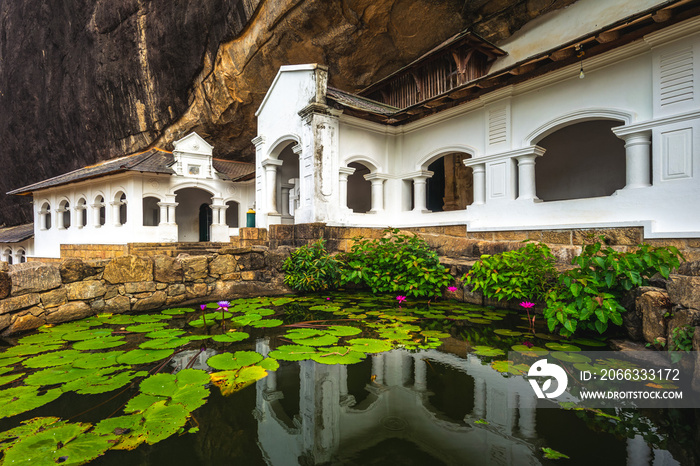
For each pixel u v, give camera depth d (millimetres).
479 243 6062
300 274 5918
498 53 8797
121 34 14172
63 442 1618
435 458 1558
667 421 1904
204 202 17172
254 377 2400
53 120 19281
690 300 2625
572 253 4922
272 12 10352
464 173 10820
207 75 13234
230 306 4789
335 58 10953
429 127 8281
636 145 5160
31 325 3662
